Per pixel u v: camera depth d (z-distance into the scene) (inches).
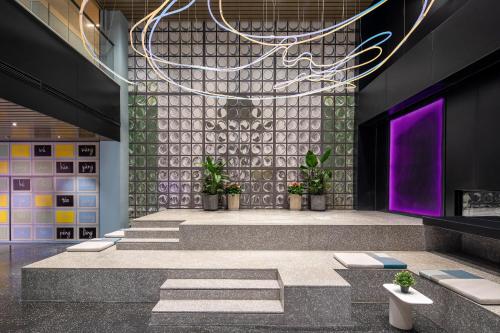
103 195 289.7
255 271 151.8
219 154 310.7
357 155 302.2
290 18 305.7
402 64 221.9
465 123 184.7
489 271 143.1
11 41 151.6
